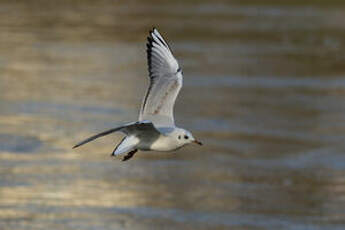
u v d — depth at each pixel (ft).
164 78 29.01
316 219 54.80
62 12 122.72
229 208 56.29
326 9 128.98
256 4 131.75
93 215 54.80
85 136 69.97
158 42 29.37
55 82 86.22
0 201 56.54
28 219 53.98
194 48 101.76
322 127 73.87
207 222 54.03
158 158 65.92
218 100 80.79
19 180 60.18
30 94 81.87
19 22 115.24
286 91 85.20
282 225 53.83
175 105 78.74
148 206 56.44
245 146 68.49
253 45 105.09
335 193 59.31
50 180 60.34
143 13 123.13
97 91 83.25
